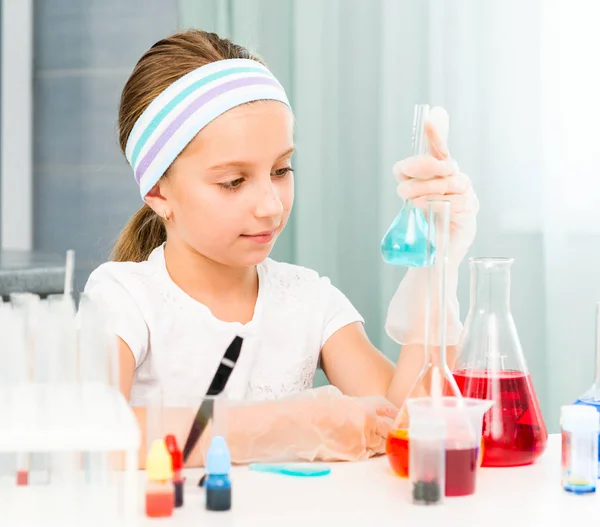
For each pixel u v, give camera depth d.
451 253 1.11
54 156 2.78
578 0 2.17
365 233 2.30
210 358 1.26
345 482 0.87
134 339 1.21
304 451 0.95
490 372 0.93
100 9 2.69
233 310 1.29
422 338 1.18
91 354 0.79
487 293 0.95
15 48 2.79
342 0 2.28
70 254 0.94
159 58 1.21
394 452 0.87
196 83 1.15
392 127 2.25
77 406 0.76
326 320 1.36
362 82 2.29
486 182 2.24
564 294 2.19
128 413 0.75
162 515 0.76
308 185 2.29
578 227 2.19
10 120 2.80
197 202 1.15
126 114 1.25
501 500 0.81
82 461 0.73
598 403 0.93
